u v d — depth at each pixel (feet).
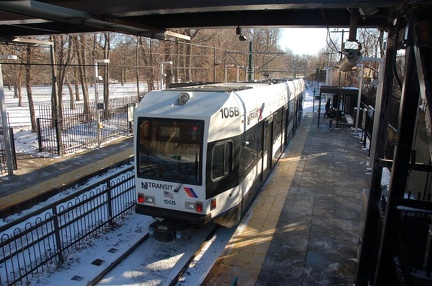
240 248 25.46
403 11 15.57
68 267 22.74
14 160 43.42
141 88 190.70
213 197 25.02
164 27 29.71
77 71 135.64
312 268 22.94
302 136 67.36
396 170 14.37
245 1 19.04
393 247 14.89
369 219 19.39
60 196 36.06
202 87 33.47
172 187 25.12
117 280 21.85
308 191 37.29
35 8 18.93
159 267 23.27
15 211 32.09
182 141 24.75
